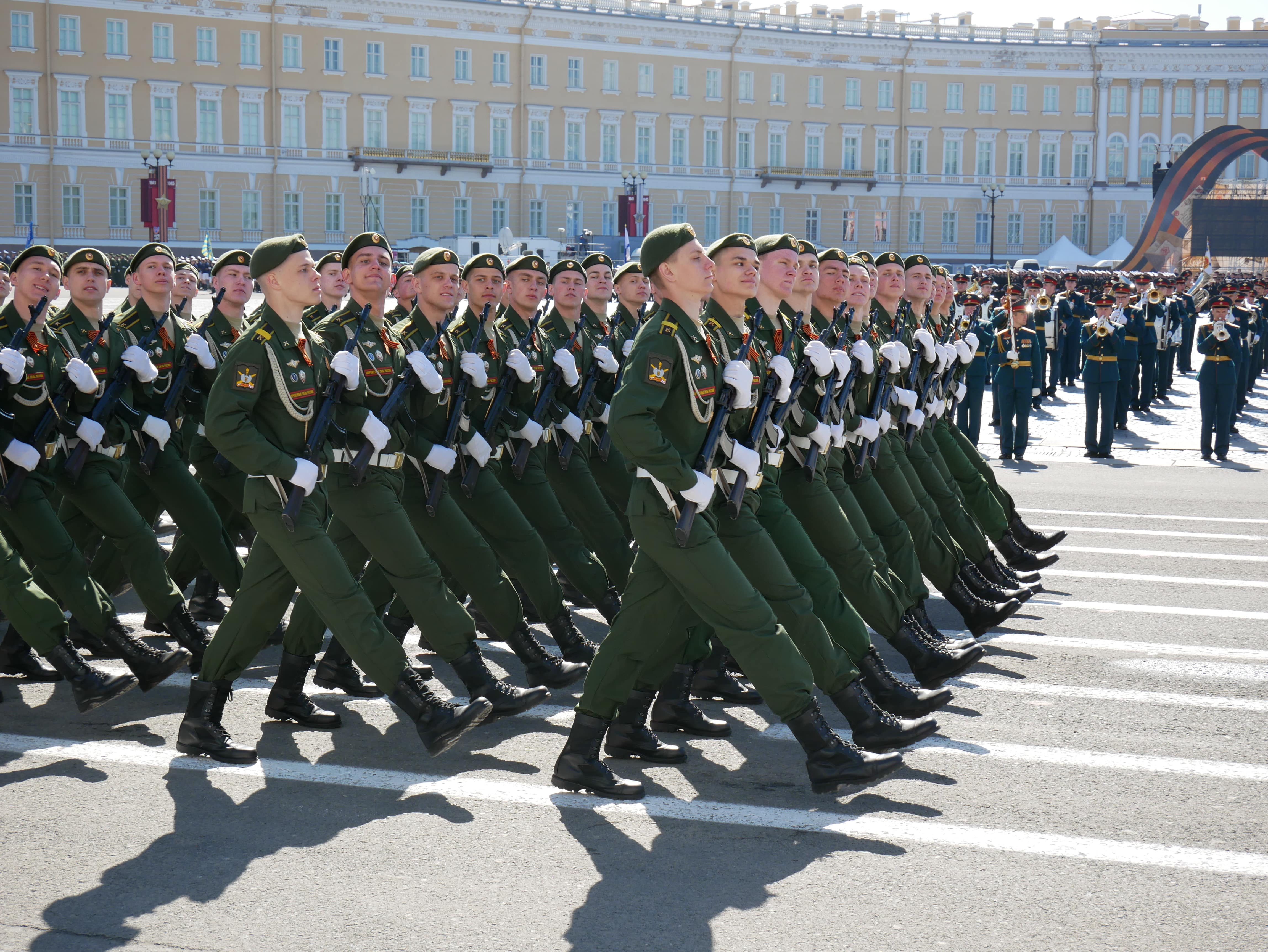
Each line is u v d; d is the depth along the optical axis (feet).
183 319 32.12
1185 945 14.08
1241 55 263.90
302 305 19.65
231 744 19.90
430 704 18.92
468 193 236.22
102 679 21.25
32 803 18.03
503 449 25.64
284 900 15.16
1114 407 55.83
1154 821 17.43
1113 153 268.00
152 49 211.61
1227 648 26.18
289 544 18.94
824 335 23.91
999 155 265.75
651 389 17.03
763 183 254.88
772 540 19.61
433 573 20.24
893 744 18.29
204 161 216.74
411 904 15.06
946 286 32.27
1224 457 55.42
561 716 22.13
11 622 21.01
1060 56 263.90
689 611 18.72
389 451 20.49
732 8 258.16
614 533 27.07
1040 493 46.24
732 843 16.76
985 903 15.06
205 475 27.02
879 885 15.53
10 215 206.08
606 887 15.49
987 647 26.37
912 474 27.25
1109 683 23.84
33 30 204.33
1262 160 271.69
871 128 260.83
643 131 246.88
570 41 239.91
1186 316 93.86
